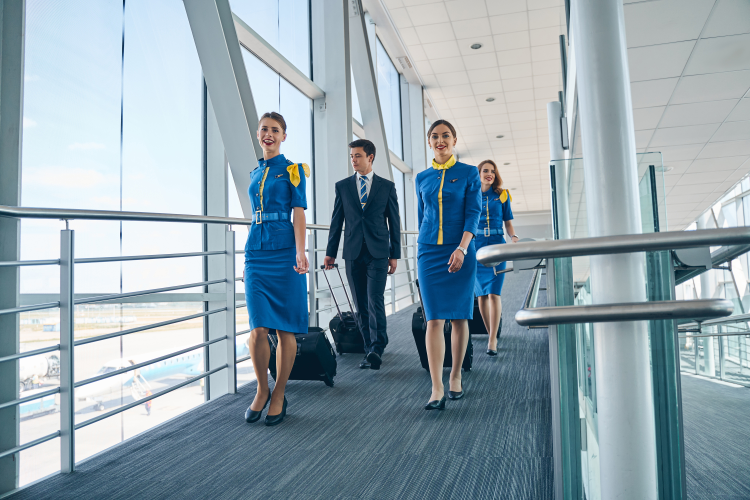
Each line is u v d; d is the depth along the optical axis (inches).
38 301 122.6
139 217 106.8
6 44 101.4
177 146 171.8
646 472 47.8
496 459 84.7
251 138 177.9
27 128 122.6
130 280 151.9
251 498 74.5
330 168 268.4
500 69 410.3
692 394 104.4
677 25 208.1
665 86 265.0
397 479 78.8
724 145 363.6
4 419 92.2
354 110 322.3
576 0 51.7
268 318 105.0
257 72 219.8
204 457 90.3
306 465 85.3
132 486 79.8
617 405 48.1
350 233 151.6
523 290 358.9
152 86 160.9
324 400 120.4
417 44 368.5
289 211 108.4
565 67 264.7
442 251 112.9
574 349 58.2
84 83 137.4
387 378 138.2
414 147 444.8
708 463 81.4
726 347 113.4
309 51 272.1
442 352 112.3
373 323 149.9
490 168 167.9
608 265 48.3
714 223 570.9
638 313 45.4
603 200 48.6
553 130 240.1
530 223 1011.3
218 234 185.8
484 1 315.9
